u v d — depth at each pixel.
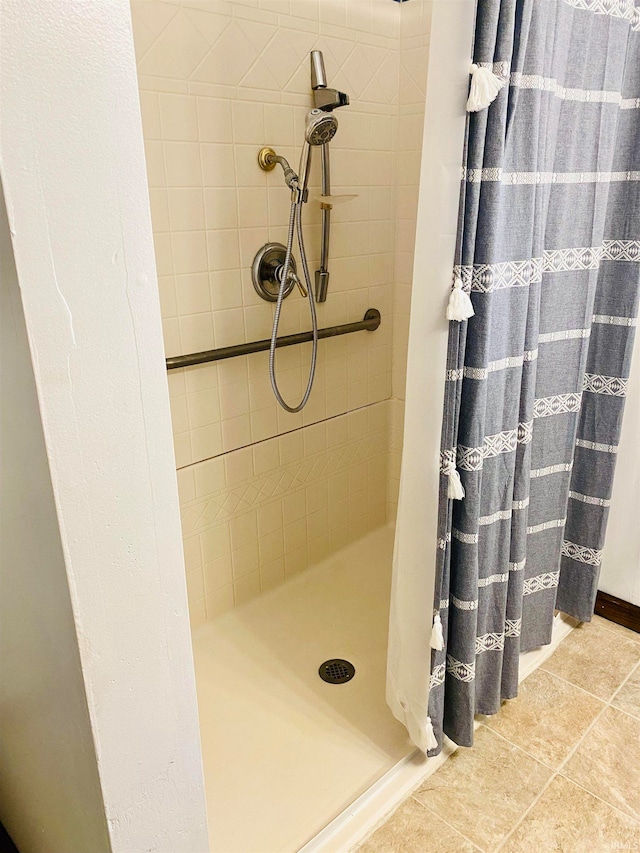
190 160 1.50
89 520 0.65
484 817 1.32
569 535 1.75
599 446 1.62
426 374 1.13
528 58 1.04
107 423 0.64
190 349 1.63
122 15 0.55
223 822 1.30
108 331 0.61
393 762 1.44
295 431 1.99
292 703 1.62
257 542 1.99
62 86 0.53
